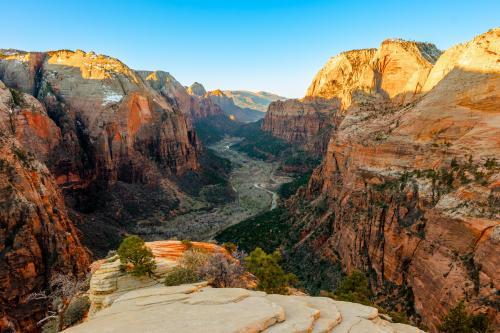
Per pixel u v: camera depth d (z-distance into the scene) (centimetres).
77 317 2567
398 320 2673
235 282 2442
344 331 1361
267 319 1273
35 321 3850
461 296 2583
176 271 2459
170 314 1325
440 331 2369
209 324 1207
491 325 2288
